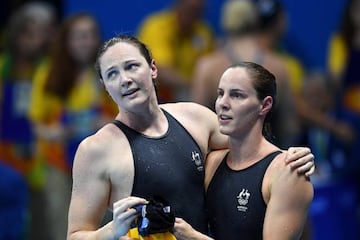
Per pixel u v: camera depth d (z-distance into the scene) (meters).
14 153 24.94
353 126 26.73
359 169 24.89
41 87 24.38
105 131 14.88
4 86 25.06
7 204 22.78
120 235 14.09
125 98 14.66
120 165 14.64
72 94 24.31
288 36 29.92
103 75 14.80
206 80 22.38
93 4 29.69
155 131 15.07
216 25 29.25
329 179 24.73
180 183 14.84
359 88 26.88
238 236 14.77
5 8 30.14
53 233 24.70
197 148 15.23
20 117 24.98
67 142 24.27
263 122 15.07
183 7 26.27
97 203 14.74
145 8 29.48
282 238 14.36
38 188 24.84
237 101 14.80
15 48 25.25
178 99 25.92
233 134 14.90
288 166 14.52
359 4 28.12
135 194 14.69
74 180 14.81
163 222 14.02
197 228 14.96
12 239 22.88
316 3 29.95
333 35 29.66
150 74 14.88
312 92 27.02
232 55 22.20
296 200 14.42
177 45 26.36
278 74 22.28
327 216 23.86
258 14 22.36
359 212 24.67
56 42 24.22
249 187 14.76
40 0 30.14
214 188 15.09
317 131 26.80
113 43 14.80
